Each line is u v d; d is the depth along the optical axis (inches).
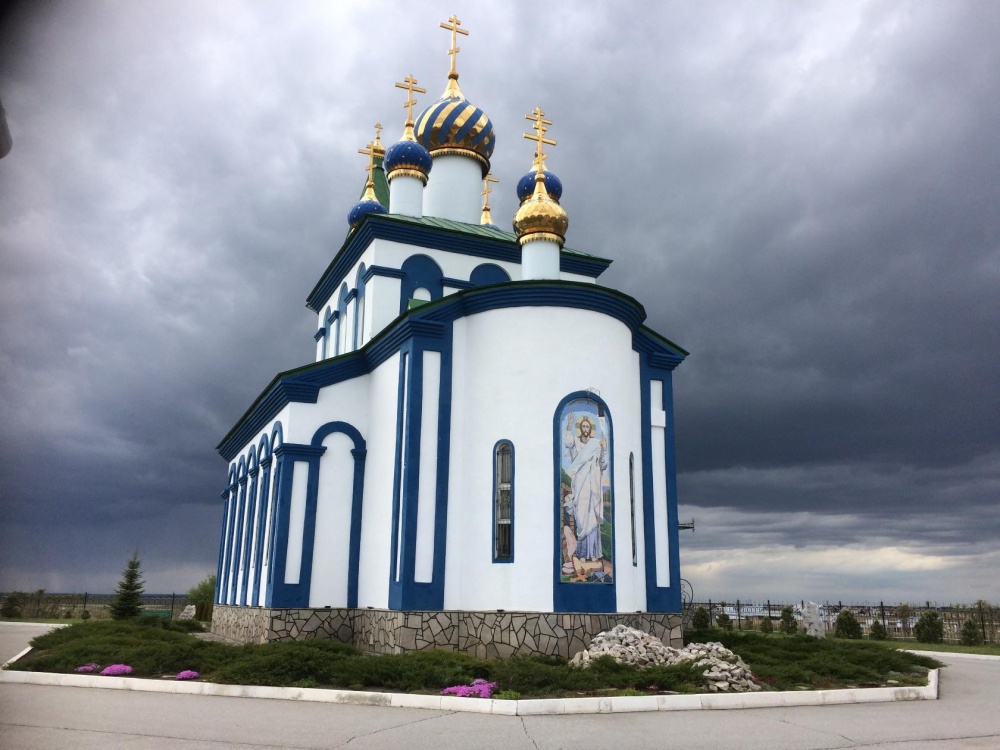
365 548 647.1
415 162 924.6
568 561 540.4
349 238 842.2
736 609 1157.1
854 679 458.3
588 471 561.6
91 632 617.0
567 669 410.0
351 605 644.1
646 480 639.8
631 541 574.9
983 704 409.4
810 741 298.5
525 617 524.4
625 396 604.4
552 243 674.8
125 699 380.5
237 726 310.7
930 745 296.7
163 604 1678.2
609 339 598.5
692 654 450.9
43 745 271.9
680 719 339.6
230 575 892.6
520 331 585.9
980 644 913.5
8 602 1499.8
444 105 971.9
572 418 568.7
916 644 866.8
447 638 541.0
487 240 826.2
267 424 780.0
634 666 435.8
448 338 603.2
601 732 307.3
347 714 342.6
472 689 378.9
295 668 418.0
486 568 550.0
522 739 291.6
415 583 548.7
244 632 737.0
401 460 583.5
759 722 336.8
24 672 448.5
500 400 577.6
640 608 600.4
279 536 635.5
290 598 627.2
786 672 447.8
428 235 812.6
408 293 799.7
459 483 578.2
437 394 589.3
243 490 884.0
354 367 693.3
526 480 554.3
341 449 674.8
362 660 430.6
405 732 302.4
